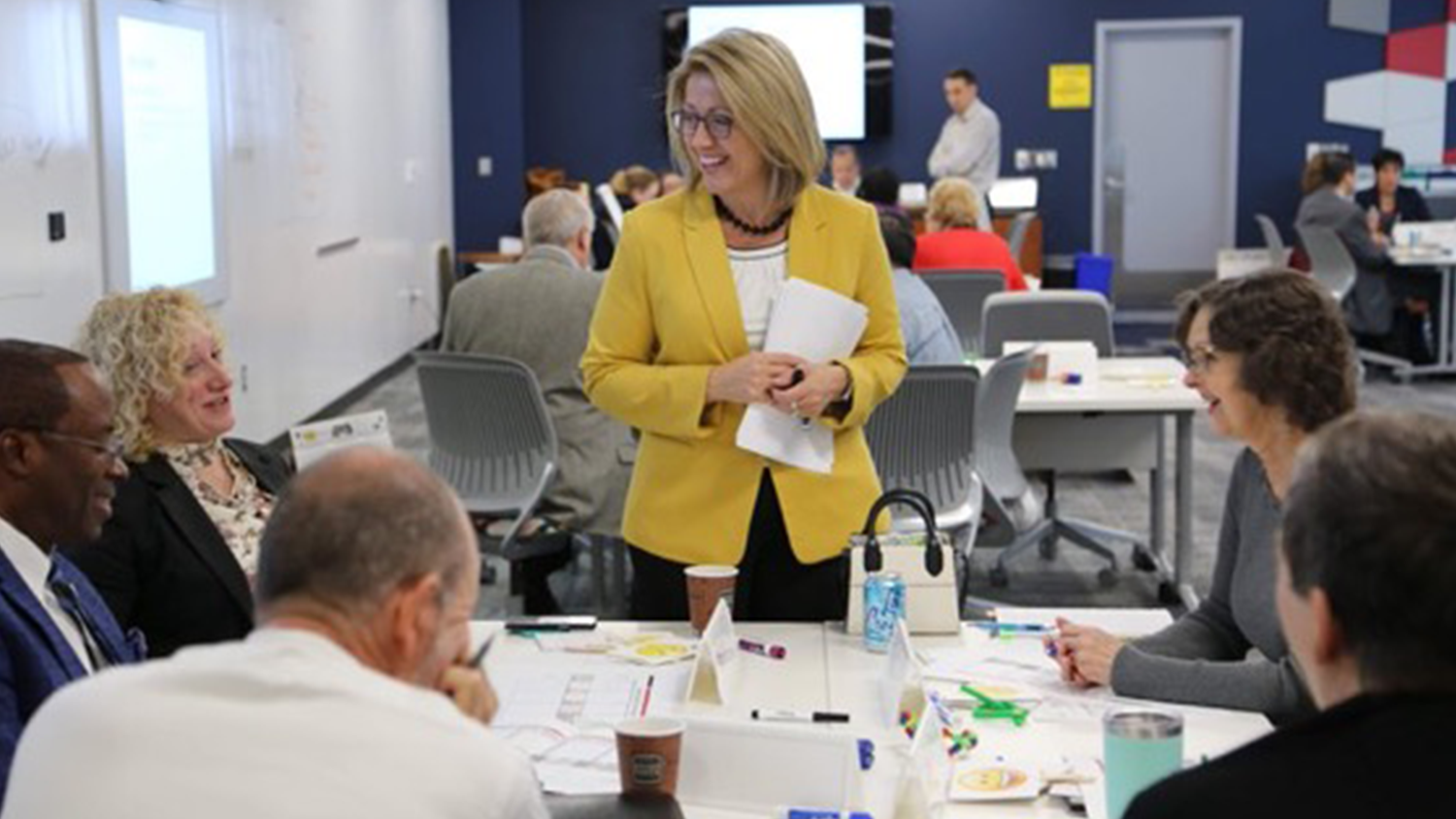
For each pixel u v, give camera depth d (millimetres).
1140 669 2574
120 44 6078
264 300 8078
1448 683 1310
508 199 13625
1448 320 10352
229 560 2791
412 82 11906
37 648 2164
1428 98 13688
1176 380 5777
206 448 2902
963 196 7598
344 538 1484
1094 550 6230
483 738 1487
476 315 5043
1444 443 1345
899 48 13742
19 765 1468
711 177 2895
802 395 2850
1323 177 10672
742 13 13688
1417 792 1285
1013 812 2172
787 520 2951
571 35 13930
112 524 2707
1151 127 13906
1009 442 5250
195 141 6996
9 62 5145
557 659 2797
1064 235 13953
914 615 2918
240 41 7672
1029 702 2568
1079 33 13688
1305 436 2383
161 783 1400
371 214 10547
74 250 5711
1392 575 1297
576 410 4980
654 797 2098
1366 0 13609
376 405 10047
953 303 6992
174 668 1466
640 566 3053
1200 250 14023
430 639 1525
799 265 2957
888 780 2264
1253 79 13750
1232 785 1347
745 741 2211
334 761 1416
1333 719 1339
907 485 4711
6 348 2301
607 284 3045
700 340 2934
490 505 4945
